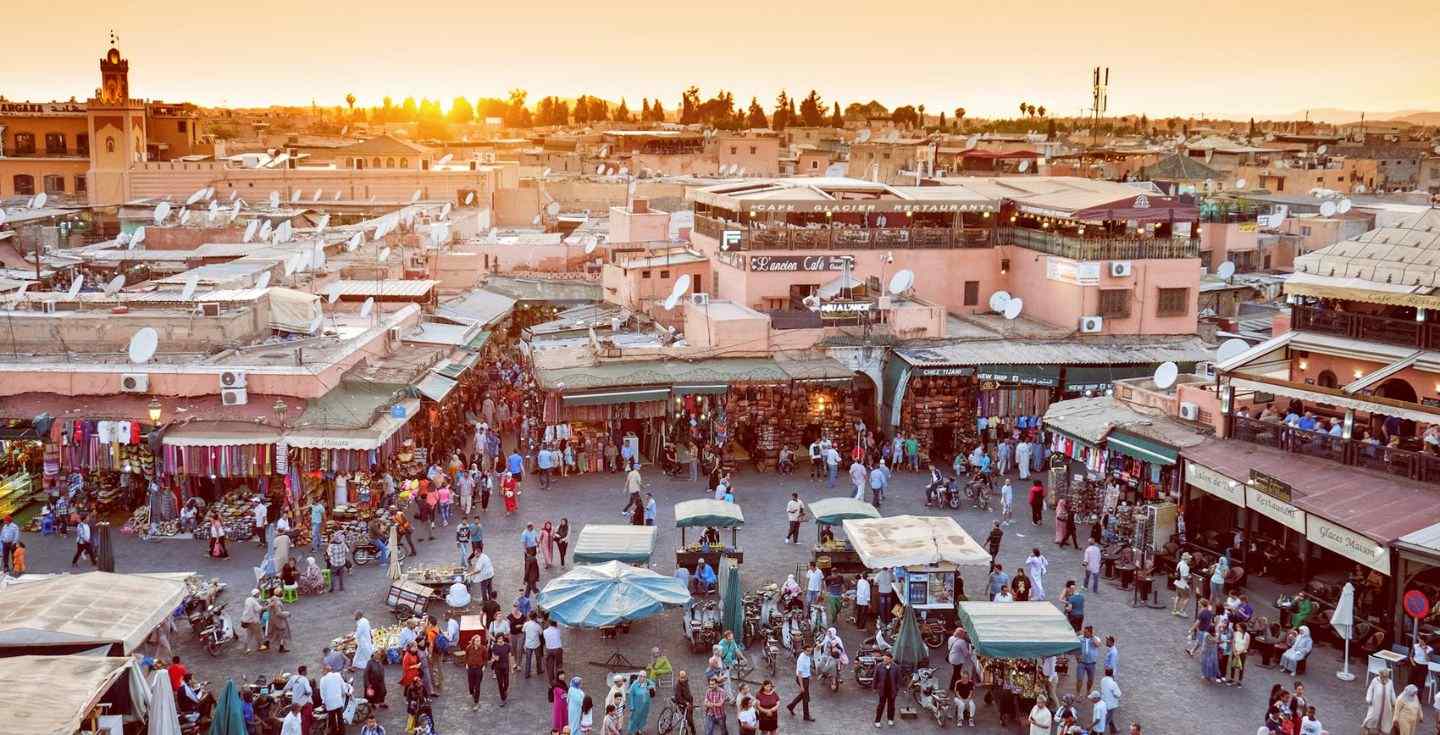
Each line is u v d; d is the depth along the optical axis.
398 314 46.81
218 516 33.47
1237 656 26.47
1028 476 42.25
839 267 50.22
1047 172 94.56
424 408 40.97
